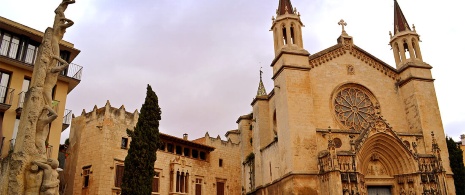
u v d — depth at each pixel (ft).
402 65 147.43
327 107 135.13
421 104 136.67
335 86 139.13
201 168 175.52
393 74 147.13
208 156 181.37
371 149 125.39
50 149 109.19
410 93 140.46
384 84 144.97
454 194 124.67
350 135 127.13
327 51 143.02
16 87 110.22
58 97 118.11
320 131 125.29
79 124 152.97
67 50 125.59
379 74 146.00
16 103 108.68
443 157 130.31
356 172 113.19
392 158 125.90
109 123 143.43
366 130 122.62
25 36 116.26
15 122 107.45
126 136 148.87
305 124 124.16
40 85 62.28
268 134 160.04
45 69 63.82
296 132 122.62
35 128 60.03
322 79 138.72
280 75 134.41
